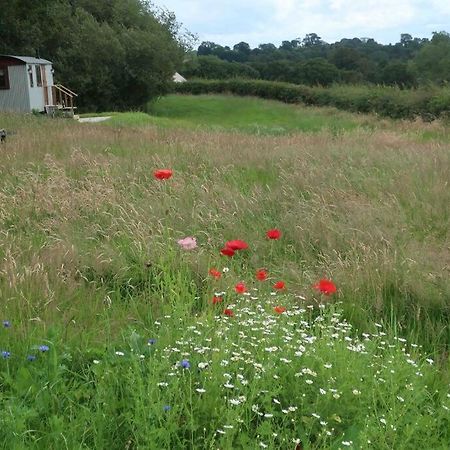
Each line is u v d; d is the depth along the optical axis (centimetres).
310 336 434
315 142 1520
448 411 352
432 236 729
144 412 306
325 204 813
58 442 301
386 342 443
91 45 4247
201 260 590
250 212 797
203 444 311
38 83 3092
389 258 600
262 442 307
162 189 877
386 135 1788
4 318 437
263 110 4128
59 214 762
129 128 1819
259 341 390
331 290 450
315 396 353
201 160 1155
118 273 577
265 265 643
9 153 1177
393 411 330
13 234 704
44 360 376
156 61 4400
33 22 3869
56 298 489
